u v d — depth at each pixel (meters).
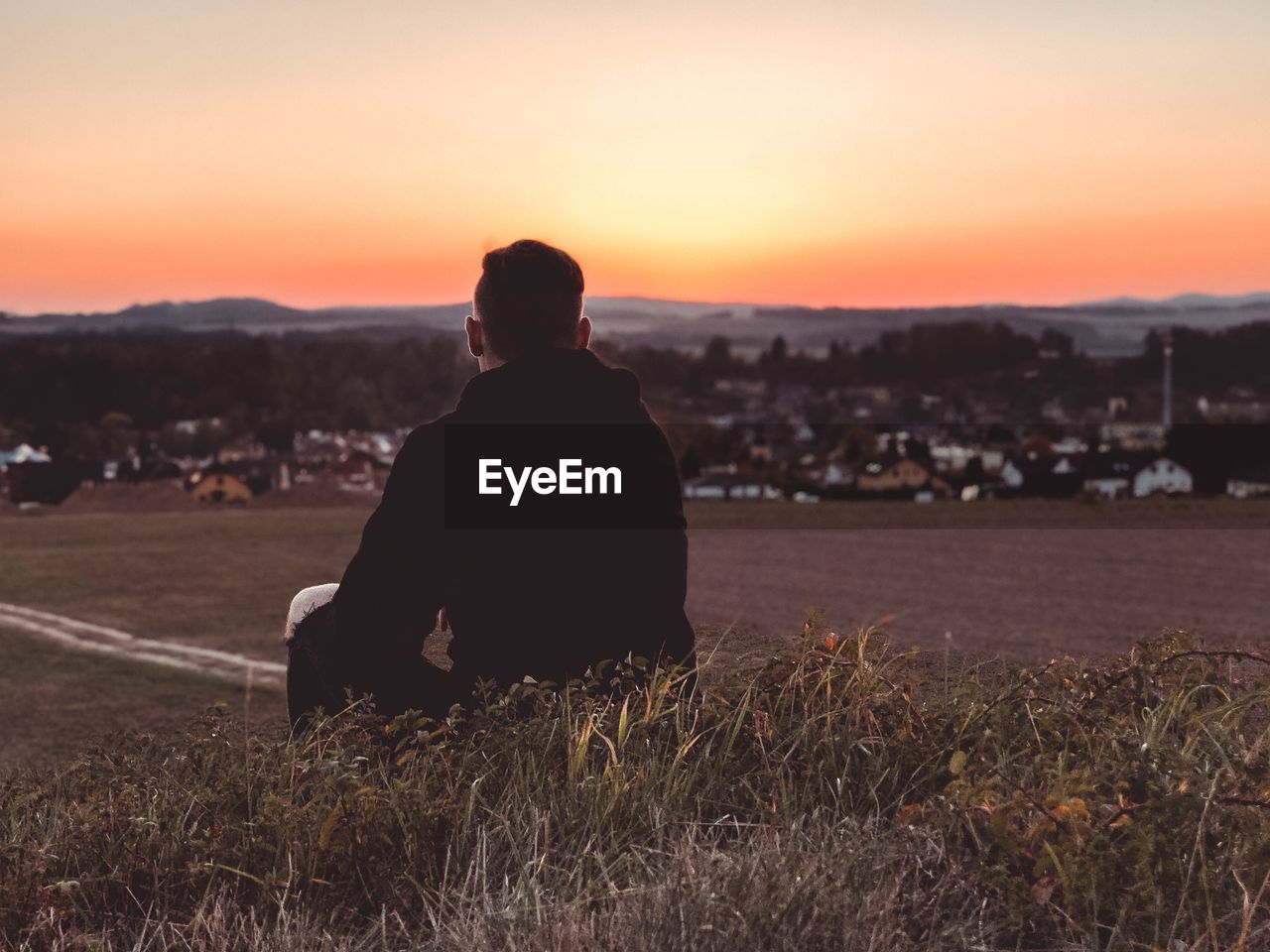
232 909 2.28
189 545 41.72
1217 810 2.16
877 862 2.21
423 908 2.25
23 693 18.12
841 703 2.87
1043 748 2.67
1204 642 3.34
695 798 2.56
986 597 25.66
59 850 2.52
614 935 2.02
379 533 2.71
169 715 16.34
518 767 2.59
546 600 2.73
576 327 2.84
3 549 40.78
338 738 2.73
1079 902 2.05
